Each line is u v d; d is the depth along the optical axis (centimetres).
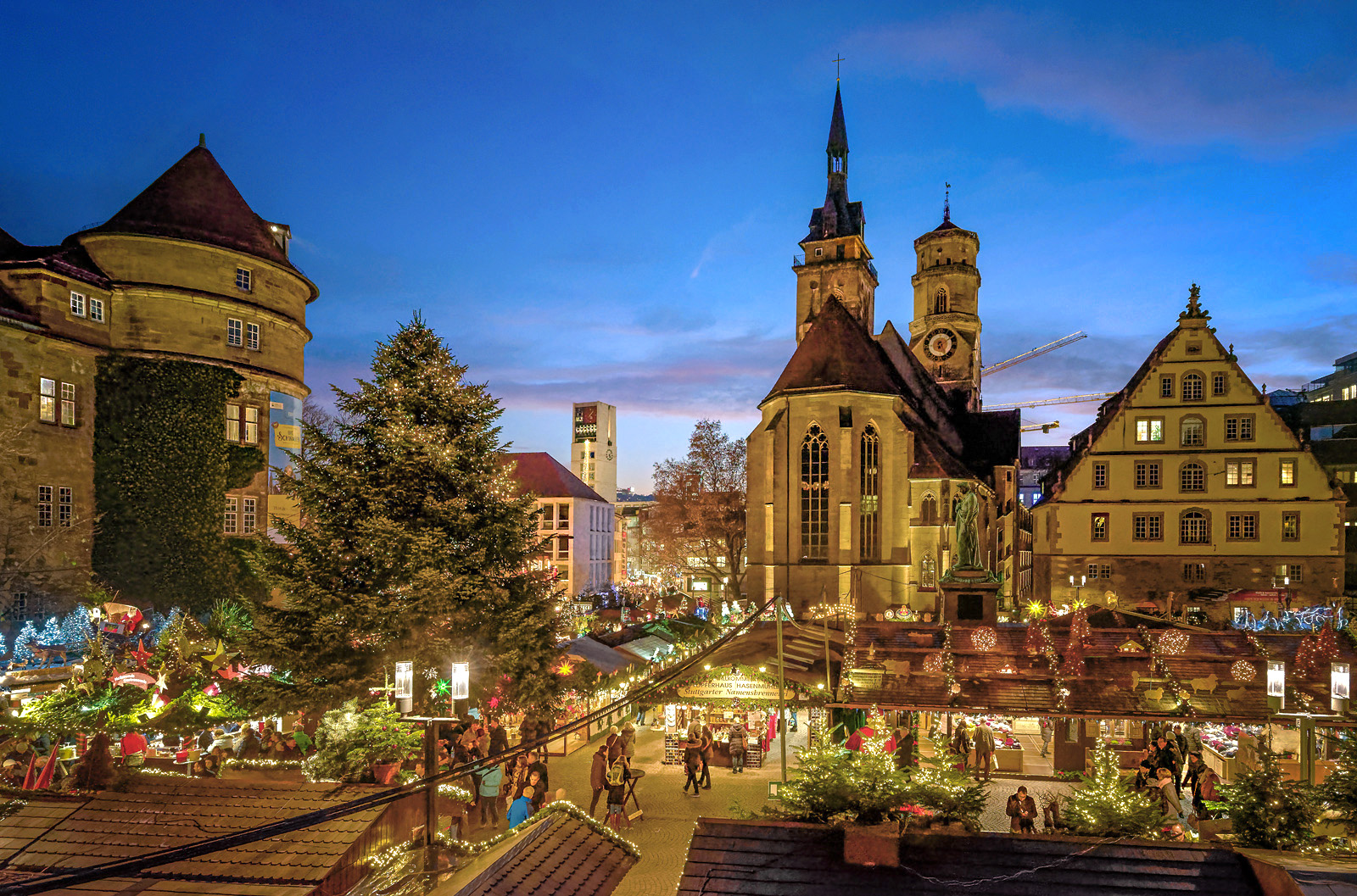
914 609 5500
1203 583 4862
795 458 5772
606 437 15950
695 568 8175
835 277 7625
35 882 586
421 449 2200
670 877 1581
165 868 1117
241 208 4041
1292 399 8562
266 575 2158
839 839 1088
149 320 3603
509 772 2095
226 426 3828
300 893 1043
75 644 2825
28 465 3150
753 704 2277
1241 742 2111
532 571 2427
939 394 7556
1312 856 1020
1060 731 2259
